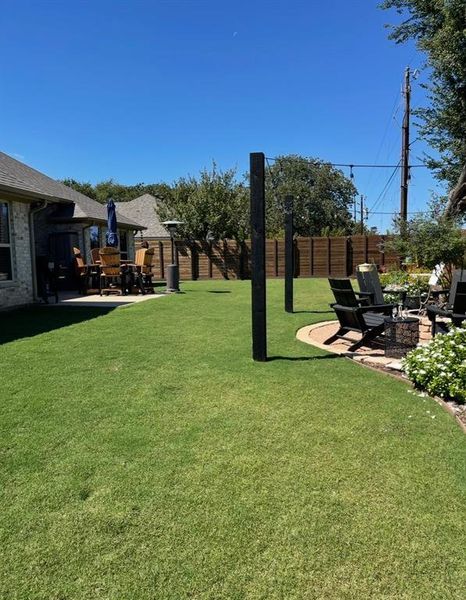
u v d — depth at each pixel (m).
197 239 23.50
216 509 2.34
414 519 2.26
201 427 3.36
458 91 12.88
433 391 4.03
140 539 2.11
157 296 12.85
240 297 12.45
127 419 3.51
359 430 3.32
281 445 3.07
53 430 3.29
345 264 21.64
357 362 5.25
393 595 1.78
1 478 2.62
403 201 20.55
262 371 4.85
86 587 1.82
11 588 1.81
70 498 2.43
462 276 7.06
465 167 13.25
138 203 31.55
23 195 9.93
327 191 47.84
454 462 2.83
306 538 2.12
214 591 1.81
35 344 6.10
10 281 9.99
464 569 1.92
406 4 13.25
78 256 13.93
